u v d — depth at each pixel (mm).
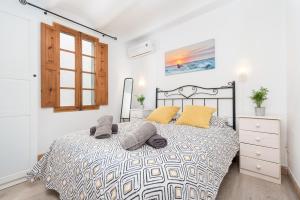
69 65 3143
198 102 2979
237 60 2535
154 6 2855
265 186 1828
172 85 3375
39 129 2646
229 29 2615
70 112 3090
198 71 2975
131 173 925
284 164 2127
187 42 3133
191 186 952
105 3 2746
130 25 3535
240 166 2160
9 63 2051
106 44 3738
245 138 2117
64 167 1439
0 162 1950
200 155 1224
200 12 2850
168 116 2709
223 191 1734
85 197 1070
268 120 1948
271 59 2242
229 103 2613
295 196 1641
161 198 843
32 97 2242
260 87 2322
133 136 1306
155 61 3697
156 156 1092
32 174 1828
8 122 2023
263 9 2314
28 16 2229
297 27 1674
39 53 2623
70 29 3061
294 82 1783
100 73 3625
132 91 4184
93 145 1388
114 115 3965
